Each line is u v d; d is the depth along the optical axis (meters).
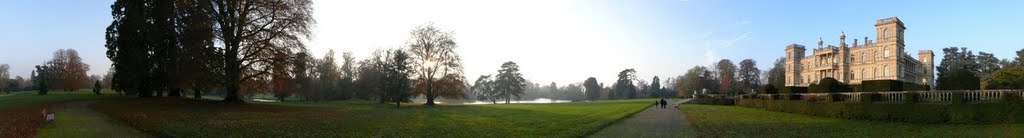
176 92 41.69
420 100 88.50
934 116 19.11
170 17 36.38
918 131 16.44
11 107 29.91
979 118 17.84
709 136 16.61
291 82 35.69
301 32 34.62
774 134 16.66
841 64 100.69
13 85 107.81
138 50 38.75
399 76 46.41
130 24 38.41
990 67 98.94
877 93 23.61
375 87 62.59
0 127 16.67
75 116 22.27
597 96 138.88
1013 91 17.52
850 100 26.36
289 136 15.90
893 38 88.44
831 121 21.95
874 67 93.62
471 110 34.34
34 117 20.70
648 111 34.69
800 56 118.94
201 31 31.38
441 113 29.83
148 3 38.69
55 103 33.78
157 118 21.14
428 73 49.66
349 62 73.88
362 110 33.00
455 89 50.41
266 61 33.88
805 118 24.44
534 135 16.64
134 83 39.81
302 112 28.88
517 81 89.31
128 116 21.70
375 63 64.06
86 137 15.16
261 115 25.25
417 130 18.09
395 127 19.19
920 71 105.69
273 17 34.12
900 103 20.61
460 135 16.59
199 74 31.27
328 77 67.75
